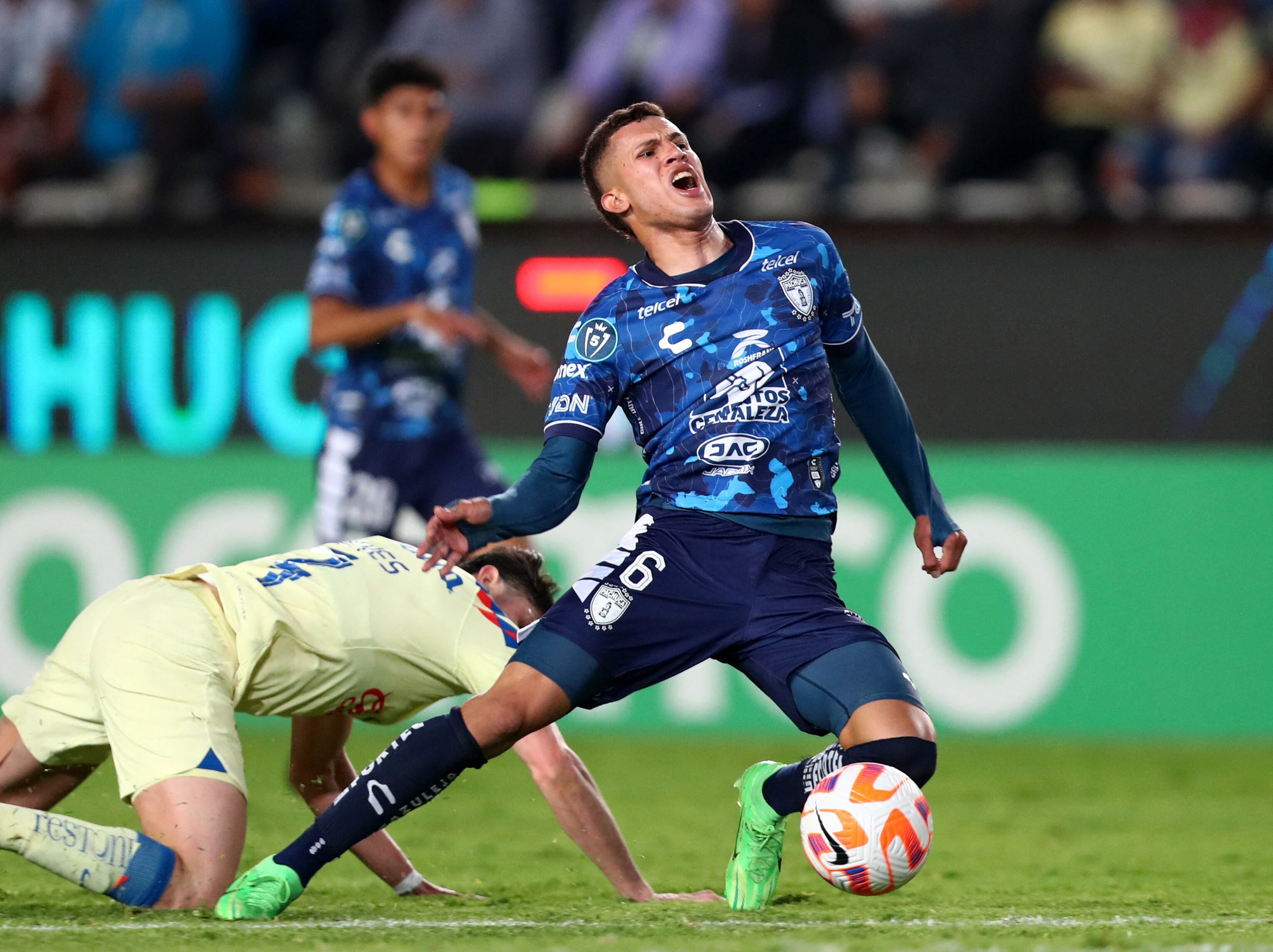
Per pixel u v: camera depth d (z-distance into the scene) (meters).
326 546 12.21
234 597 11.56
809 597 11.03
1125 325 26.98
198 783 10.95
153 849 10.75
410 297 19.91
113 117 32.19
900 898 12.52
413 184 19.91
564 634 10.80
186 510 27.27
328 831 10.70
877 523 26.69
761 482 11.09
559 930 10.16
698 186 11.62
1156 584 26.80
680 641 10.98
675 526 11.13
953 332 27.20
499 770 23.95
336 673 11.59
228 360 27.53
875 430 12.28
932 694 26.67
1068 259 27.05
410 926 10.34
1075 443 27.03
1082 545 26.83
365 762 23.59
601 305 11.57
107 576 27.19
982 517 26.84
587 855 12.04
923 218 27.27
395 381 19.59
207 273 27.59
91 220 27.64
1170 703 26.69
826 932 9.93
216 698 11.23
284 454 27.33
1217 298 26.89
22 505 27.27
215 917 10.53
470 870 14.95
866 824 10.29
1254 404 26.84
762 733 27.16
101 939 9.57
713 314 11.30
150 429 27.53
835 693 10.76
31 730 11.82
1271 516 26.73
